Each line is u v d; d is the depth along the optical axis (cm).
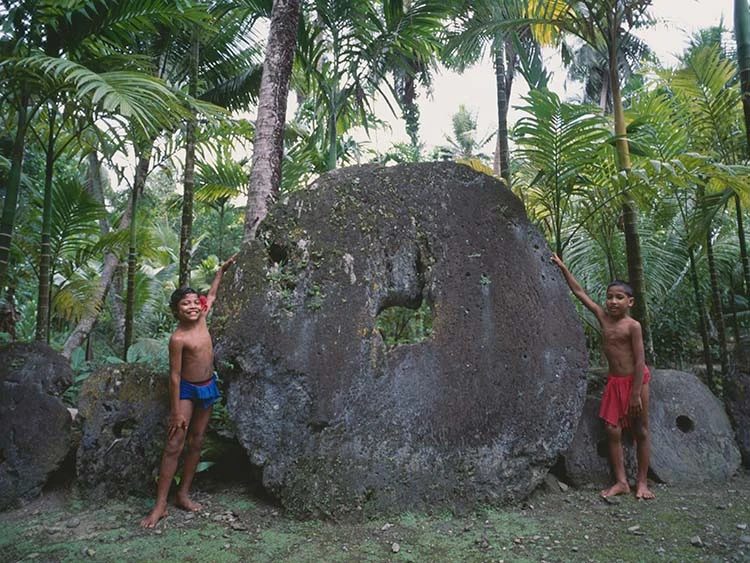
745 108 459
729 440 388
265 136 469
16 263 611
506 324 354
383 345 334
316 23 651
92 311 694
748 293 524
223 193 813
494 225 375
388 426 319
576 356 363
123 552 251
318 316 330
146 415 331
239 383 318
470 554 252
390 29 617
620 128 456
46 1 377
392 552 255
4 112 442
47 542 263
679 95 544
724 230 743
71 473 334
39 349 335
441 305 348
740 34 467
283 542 266
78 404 327
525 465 332
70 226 585
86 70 326
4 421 318
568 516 304
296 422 313
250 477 347
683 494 340
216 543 263
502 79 675
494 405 337
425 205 370
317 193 361
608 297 360
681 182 412
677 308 753
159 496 293
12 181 371
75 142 573
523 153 454
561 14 498
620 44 484
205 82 723
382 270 351
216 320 331
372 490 305
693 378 408
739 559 240
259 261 341
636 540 266
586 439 365
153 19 425
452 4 593
